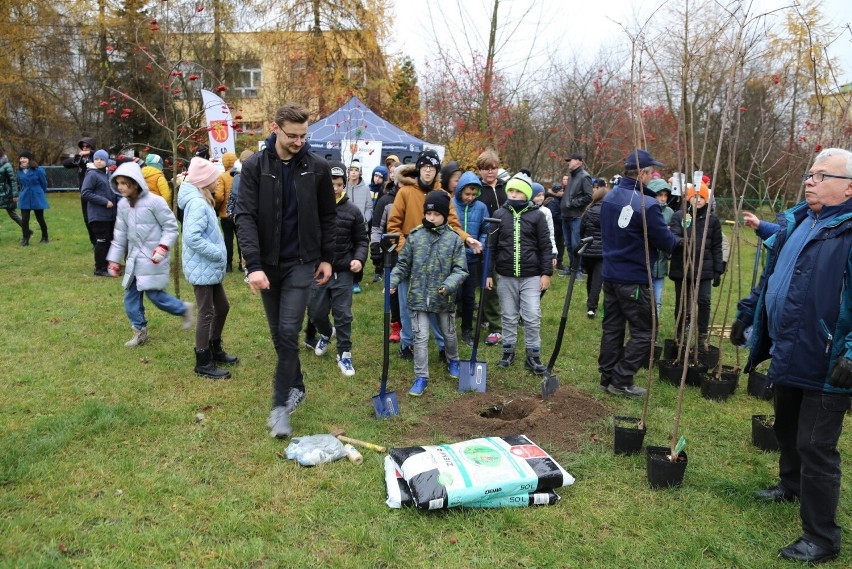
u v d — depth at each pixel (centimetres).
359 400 466
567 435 412
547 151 1639
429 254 478
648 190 475
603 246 493
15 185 1089
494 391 500
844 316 270
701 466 379
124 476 334
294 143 363
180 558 272
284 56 2034
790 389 313
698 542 298
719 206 1298
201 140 976
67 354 531
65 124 2484
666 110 1223
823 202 281
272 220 372
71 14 2208
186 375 493
